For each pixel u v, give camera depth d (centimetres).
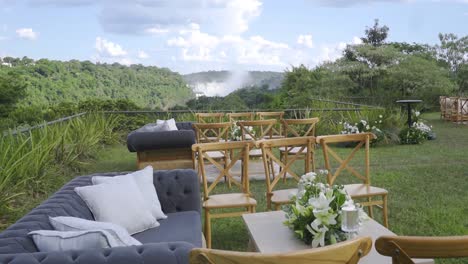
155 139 534
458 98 1198
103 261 135
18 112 1030
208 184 506
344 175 531
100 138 807
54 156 566
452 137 888
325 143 326
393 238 110
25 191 425
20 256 136
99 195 247
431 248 108
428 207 386
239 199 318
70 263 134
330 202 203
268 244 205
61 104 1097
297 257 103
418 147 755
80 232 156
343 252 108
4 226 350
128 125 971
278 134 727
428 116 1445
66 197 234
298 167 602
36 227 174
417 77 1552
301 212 203
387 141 786
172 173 301
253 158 552
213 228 354
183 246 142
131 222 247
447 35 1920
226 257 103
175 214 286
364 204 322
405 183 479
